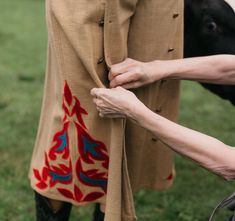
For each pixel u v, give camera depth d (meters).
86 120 2.83
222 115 6.65
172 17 2.86
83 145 2.87
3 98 6.96
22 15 12.61
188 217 4.33
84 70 2.76
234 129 6.20
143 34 2.84
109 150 2.87
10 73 8.09
